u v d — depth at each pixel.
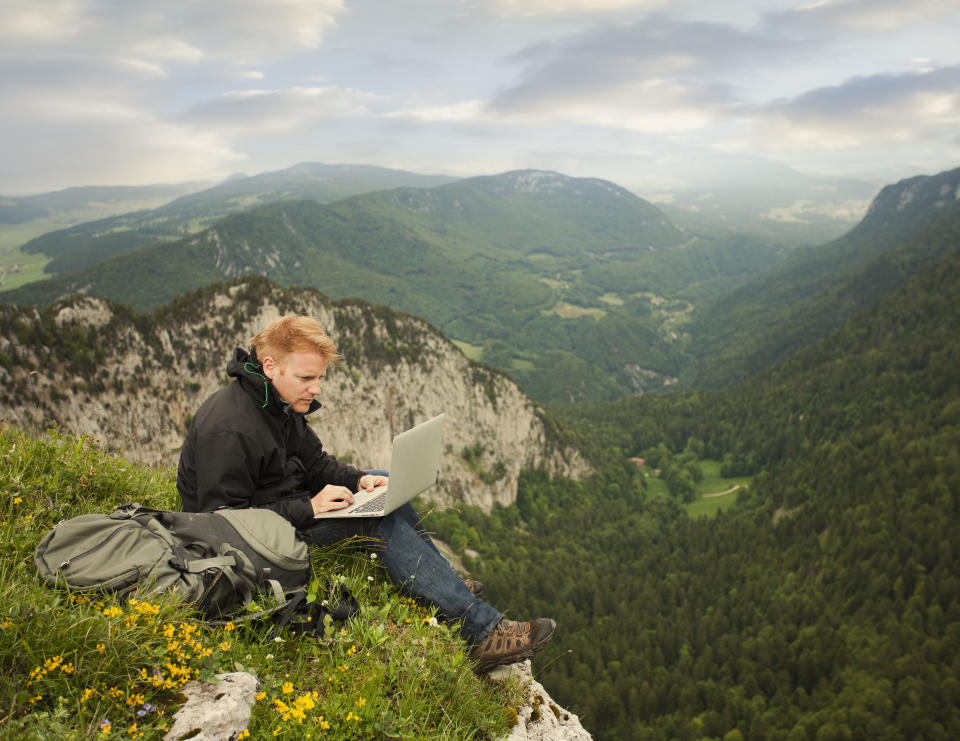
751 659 126.38
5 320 85.25
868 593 143.12
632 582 158.88
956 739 91.50
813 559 167.00
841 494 189.50
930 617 130.38
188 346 104.00
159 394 97.69
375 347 144.12
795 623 143.12
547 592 140.50
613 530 187.50
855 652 123.19
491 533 151.12
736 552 182.00
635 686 110.25
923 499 171.12
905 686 103.19
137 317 100.25
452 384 164.38
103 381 91.69
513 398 186.88
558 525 180.25
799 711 104.50
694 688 112.38
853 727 96.44
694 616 147.88
